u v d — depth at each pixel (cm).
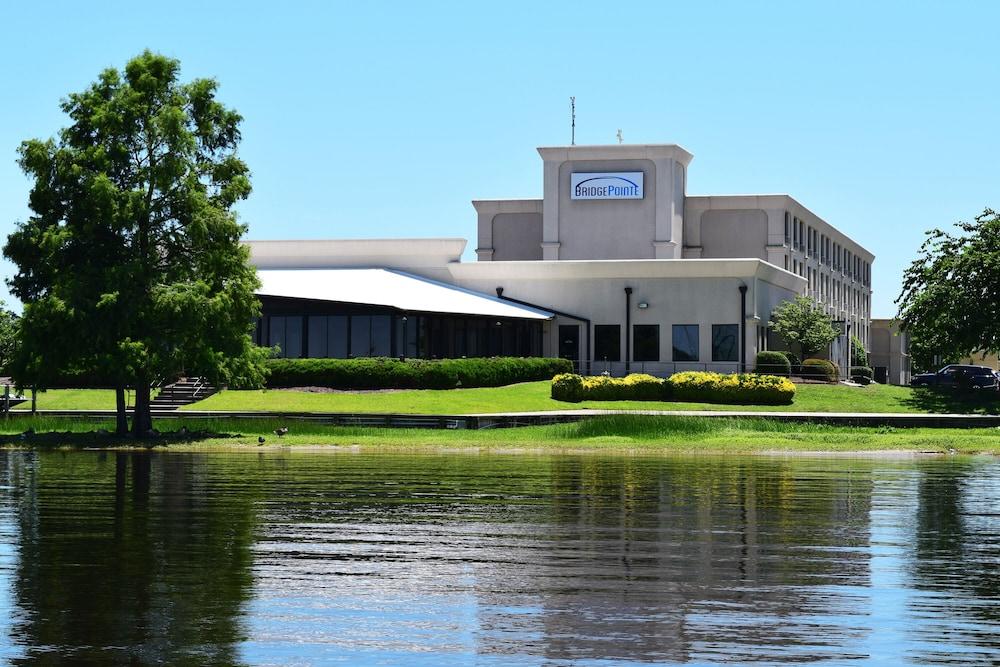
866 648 1157
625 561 1598
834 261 10825
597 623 1252
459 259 7250
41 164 3928
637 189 8375
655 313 6875
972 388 6388
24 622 1253
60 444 3753
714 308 6800
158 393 5381
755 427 4309
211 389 5447
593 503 2223
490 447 3712
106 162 3906
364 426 4538
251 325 4184
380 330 5919
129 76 4044
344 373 5584
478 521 1972
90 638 1192
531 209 9238
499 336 6631
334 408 5169
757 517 2028
